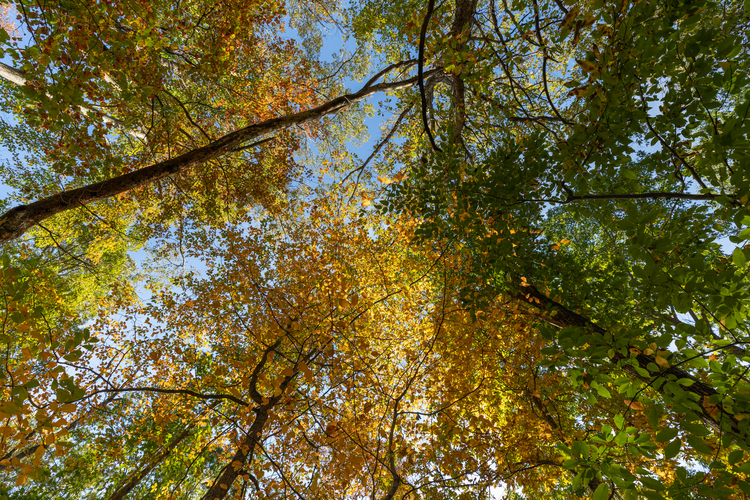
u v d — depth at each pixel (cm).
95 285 1380
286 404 482
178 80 865
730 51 227
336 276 589
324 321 545
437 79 830
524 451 591
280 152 977
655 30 252
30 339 545
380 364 638
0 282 291
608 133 302
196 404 690
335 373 573
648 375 224
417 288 666
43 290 754
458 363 567
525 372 601
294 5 1258
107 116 792
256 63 920
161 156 843
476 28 789
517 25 466
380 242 747
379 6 980
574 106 634
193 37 741
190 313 834
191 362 781
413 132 1001
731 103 427
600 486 206
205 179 886
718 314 217
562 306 537
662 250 230
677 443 190
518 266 442
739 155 240
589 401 236
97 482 1012
